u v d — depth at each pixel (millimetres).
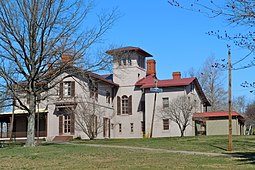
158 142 31281
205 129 50219
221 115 48219
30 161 20297
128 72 51219
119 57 30547
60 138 42250
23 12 27203
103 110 47219
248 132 65500
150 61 53781
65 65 28328
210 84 65875
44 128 44812
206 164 17203
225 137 36594
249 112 70625
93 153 23281
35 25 27328
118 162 18625
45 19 27297
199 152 23609
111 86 50375
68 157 21594
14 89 28844
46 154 23234
